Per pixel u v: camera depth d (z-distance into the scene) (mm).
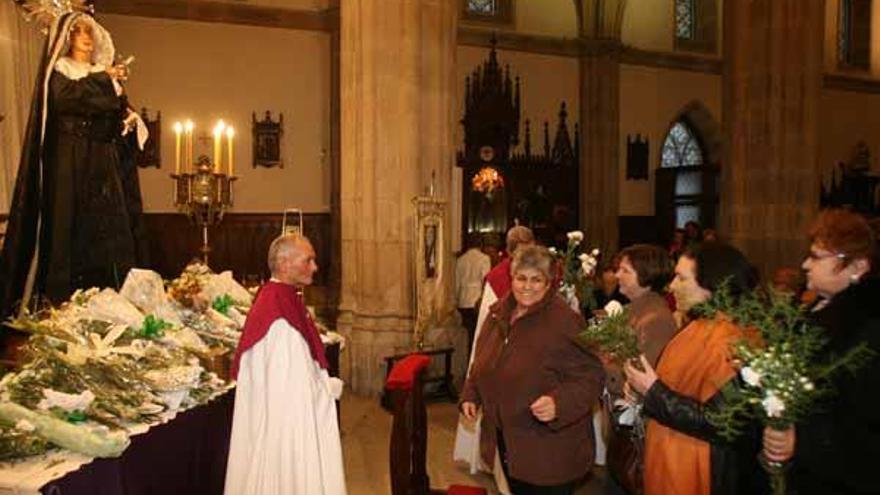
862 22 22672
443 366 8516
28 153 4523
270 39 15703
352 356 8477
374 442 6711
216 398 4320
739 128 9242
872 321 2314
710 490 2703
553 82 18688
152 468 3551
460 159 17453
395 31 8352
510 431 3465
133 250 4961
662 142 20219
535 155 18547
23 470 2924
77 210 4715
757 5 9016
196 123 15148
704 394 2650
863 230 2447
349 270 8766
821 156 21953
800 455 2307
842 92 22375
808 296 3203
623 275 3822
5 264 4457
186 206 5371
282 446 3670
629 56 19531
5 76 6738
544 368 3422
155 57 14820
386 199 8398
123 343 4082
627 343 2861
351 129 8648
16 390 3305
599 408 5738
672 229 19797
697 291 2912
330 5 15953
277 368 3707
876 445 2213
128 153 5168
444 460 6262
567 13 18828
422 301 8211
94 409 3391
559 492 3445
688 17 20734
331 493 3877
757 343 2434
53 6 4691
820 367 2260
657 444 2869
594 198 18875
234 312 5430
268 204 15828
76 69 4668
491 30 17953
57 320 3953
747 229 9203
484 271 10242
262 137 15688
